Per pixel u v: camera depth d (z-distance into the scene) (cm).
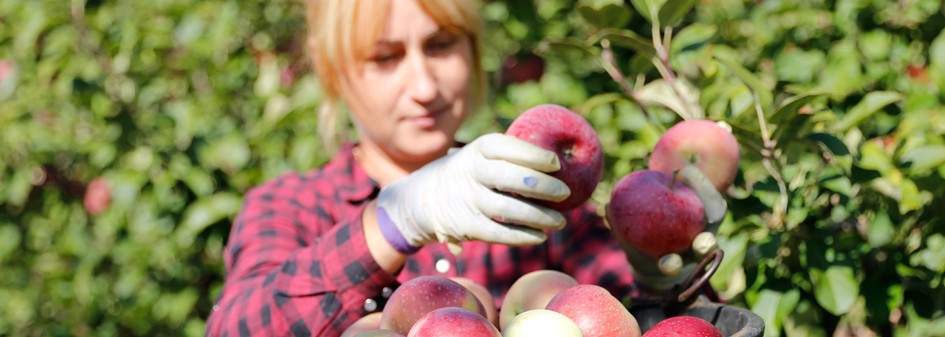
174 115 319
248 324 132
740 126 144
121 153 330
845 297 159
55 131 368
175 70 336
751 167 180
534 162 103
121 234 330
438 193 110
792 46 239
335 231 129
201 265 327
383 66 152
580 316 105
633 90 176
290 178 169
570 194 108
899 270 173
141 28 333
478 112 172
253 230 156
